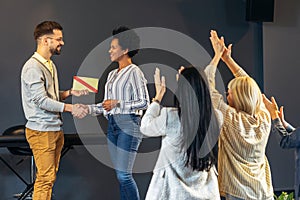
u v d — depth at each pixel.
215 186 2.86
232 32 5.39
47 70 3.60
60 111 3.58
